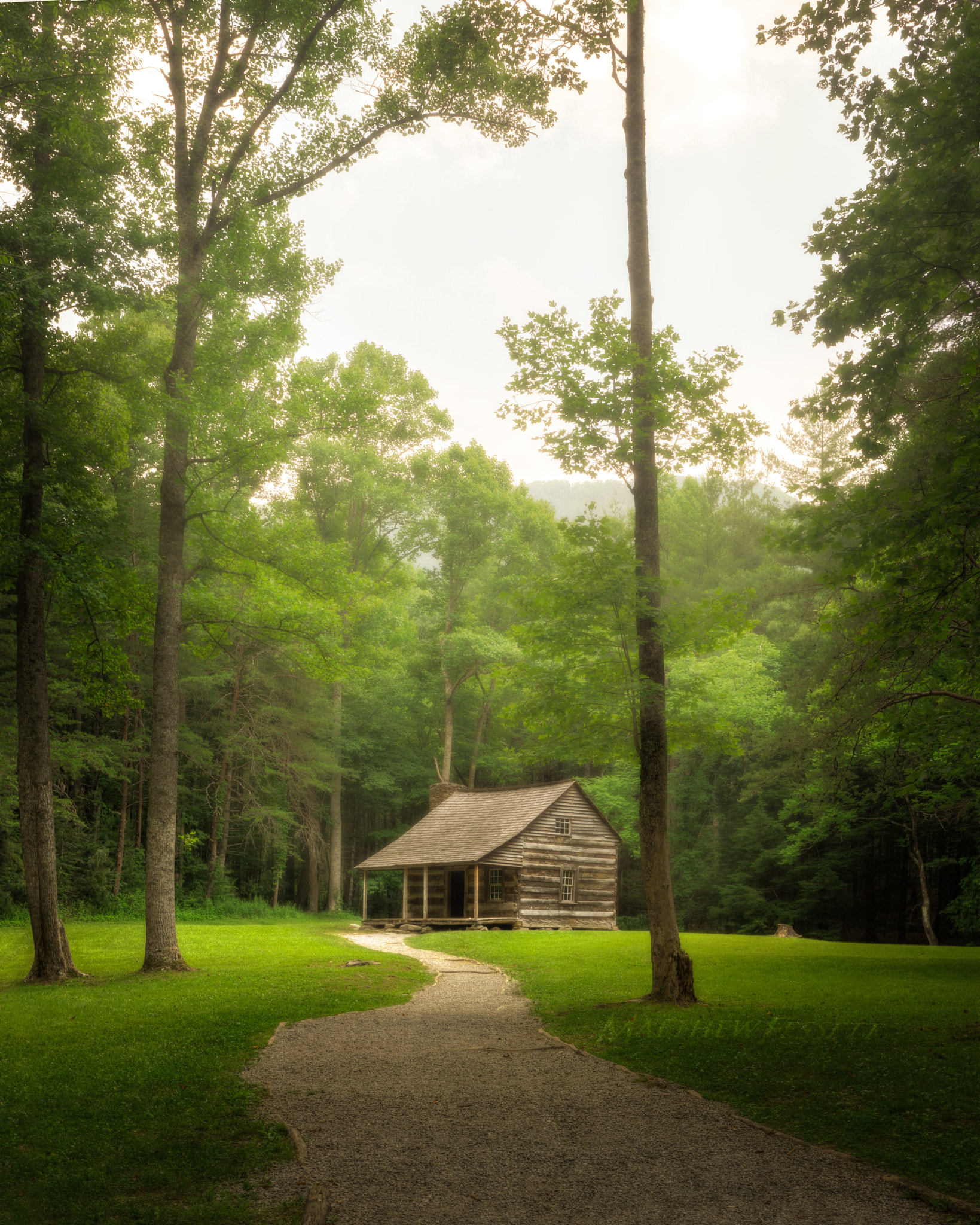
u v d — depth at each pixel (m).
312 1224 5.77
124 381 18.70
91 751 31.94
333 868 46.59
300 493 48.38
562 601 14.66
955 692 14.39
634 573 14.63
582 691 14.59
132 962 19.72
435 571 52.94
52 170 17.27
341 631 23.22
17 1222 5.94
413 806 58.22
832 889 39.72
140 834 39.91
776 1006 13.51
